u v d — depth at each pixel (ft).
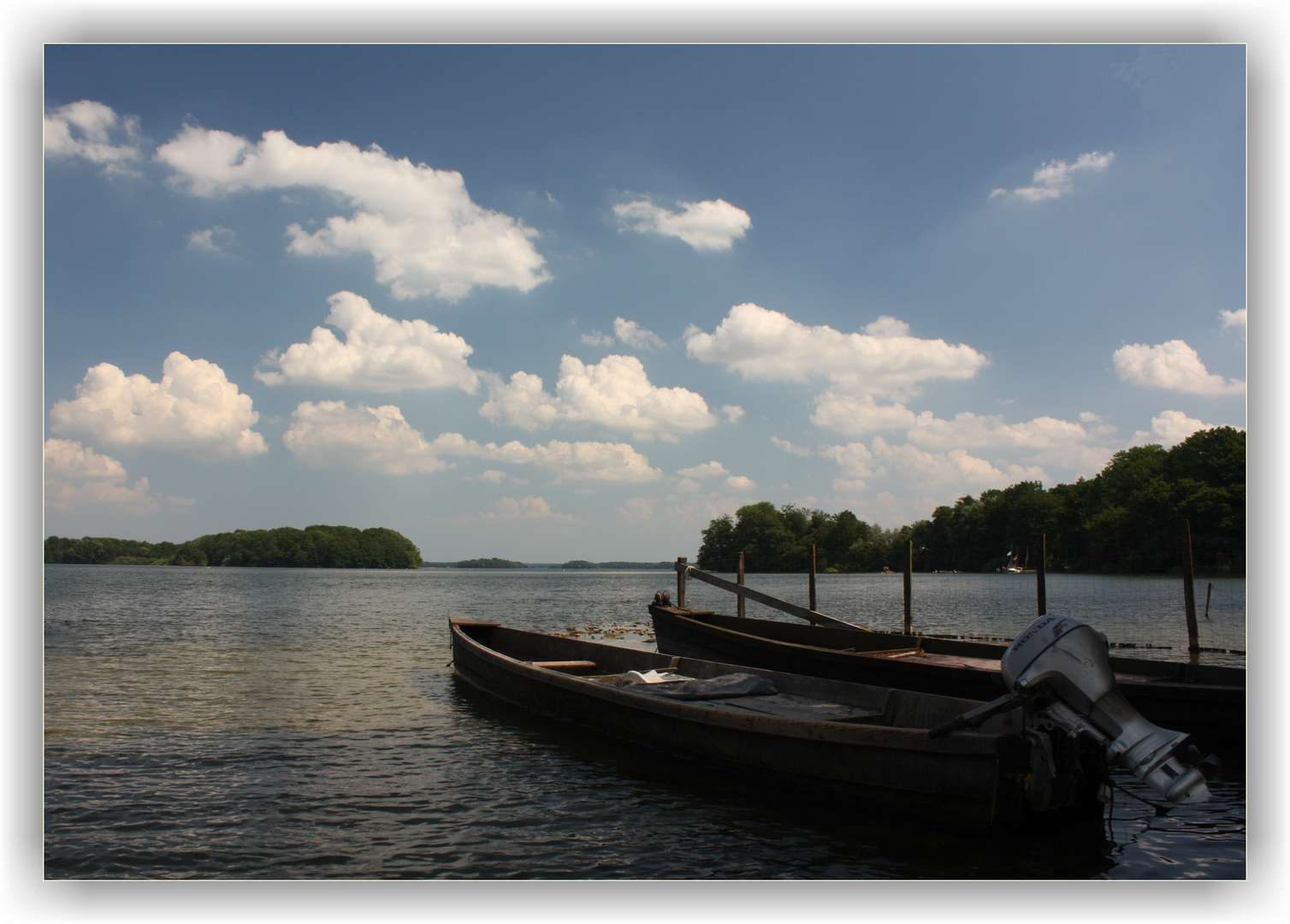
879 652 49.60
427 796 28.43
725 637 52.80
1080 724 21.27
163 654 70.13
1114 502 294.66
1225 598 141.79
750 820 25.26
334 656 68.64
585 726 37.83
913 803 23.54
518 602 169.68
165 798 28.27
